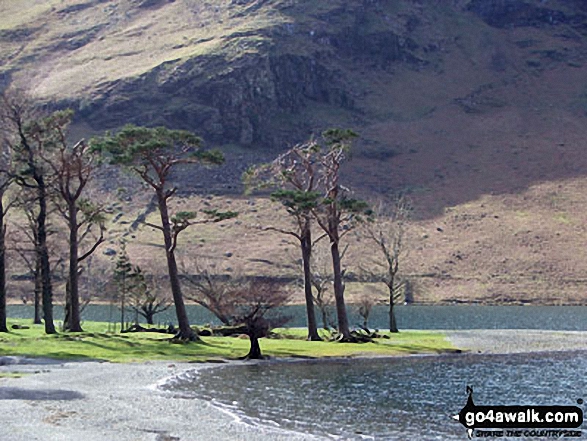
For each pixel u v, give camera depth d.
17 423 36.25
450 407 45.53
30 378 52.16
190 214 78.19
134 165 78.62
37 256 87.62
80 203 86.50
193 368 61.25
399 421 40.88
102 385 50.25
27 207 86.62
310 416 41.50
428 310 187.00
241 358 69.25
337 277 87.25
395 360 71.56
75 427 35.84
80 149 81.44
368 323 138.75
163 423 37.75
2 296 80.88
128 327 98.06
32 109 82.38
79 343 71.62
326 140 89.75
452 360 72.12
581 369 65.12
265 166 91.06
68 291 86.94
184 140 79.44
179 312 78.50
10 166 82.88
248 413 41.69
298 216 87.19
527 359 73.62
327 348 78.69
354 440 35.69
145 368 59.75
